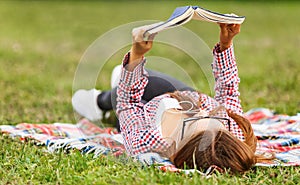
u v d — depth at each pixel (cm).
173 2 4666
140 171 813
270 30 3088
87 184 800
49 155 955
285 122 1191
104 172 839
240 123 903
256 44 2594
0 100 1441
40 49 2434
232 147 827
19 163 903
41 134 1080
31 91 1597
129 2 4688
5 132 1077
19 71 1919
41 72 1930
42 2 4519
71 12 3878
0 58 2167
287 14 3847
